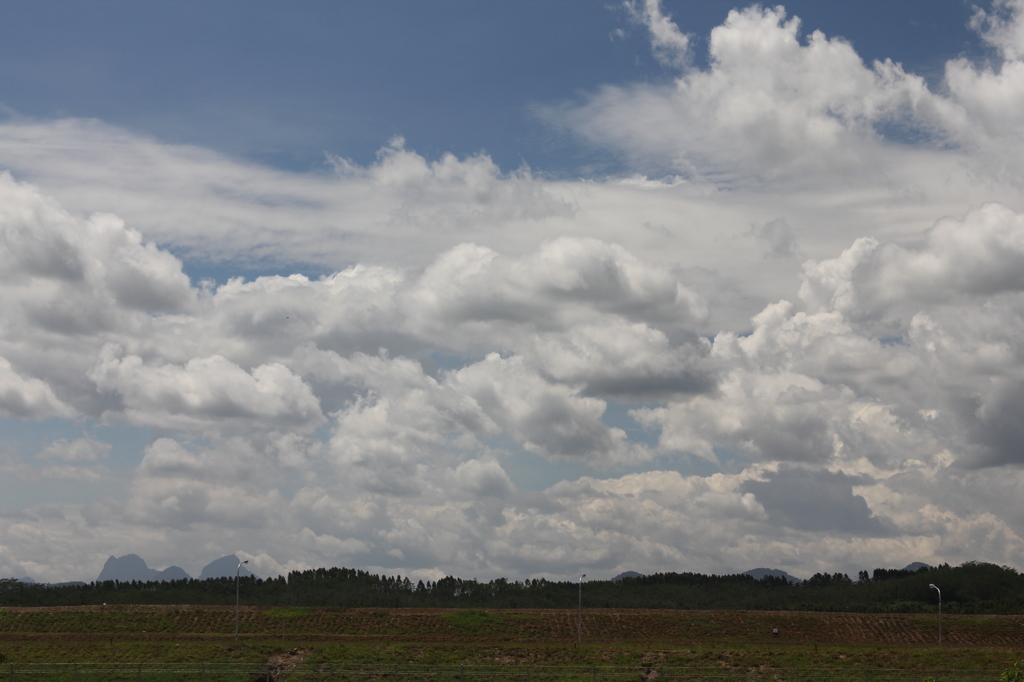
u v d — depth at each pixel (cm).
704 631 14112
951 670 9600
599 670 9562
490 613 14762
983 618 14600
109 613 14088
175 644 11281
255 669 9444
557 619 14575
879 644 13475
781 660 10369
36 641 12325
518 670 9344
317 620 14188
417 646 11325
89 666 9388
